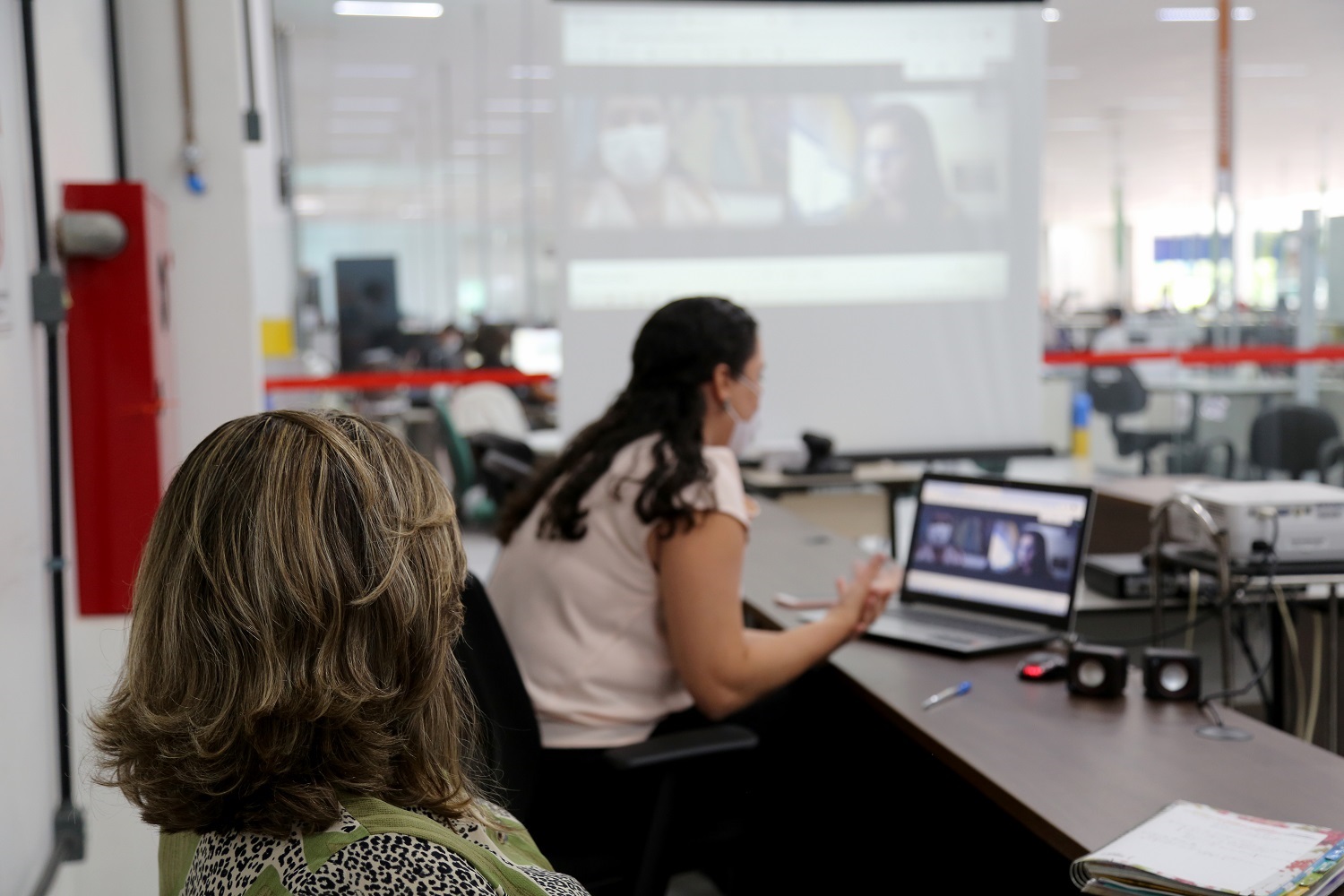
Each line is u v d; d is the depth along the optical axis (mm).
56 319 1952
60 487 2006
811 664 2000
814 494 4691
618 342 4570
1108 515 3066
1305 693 2654
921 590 2412
